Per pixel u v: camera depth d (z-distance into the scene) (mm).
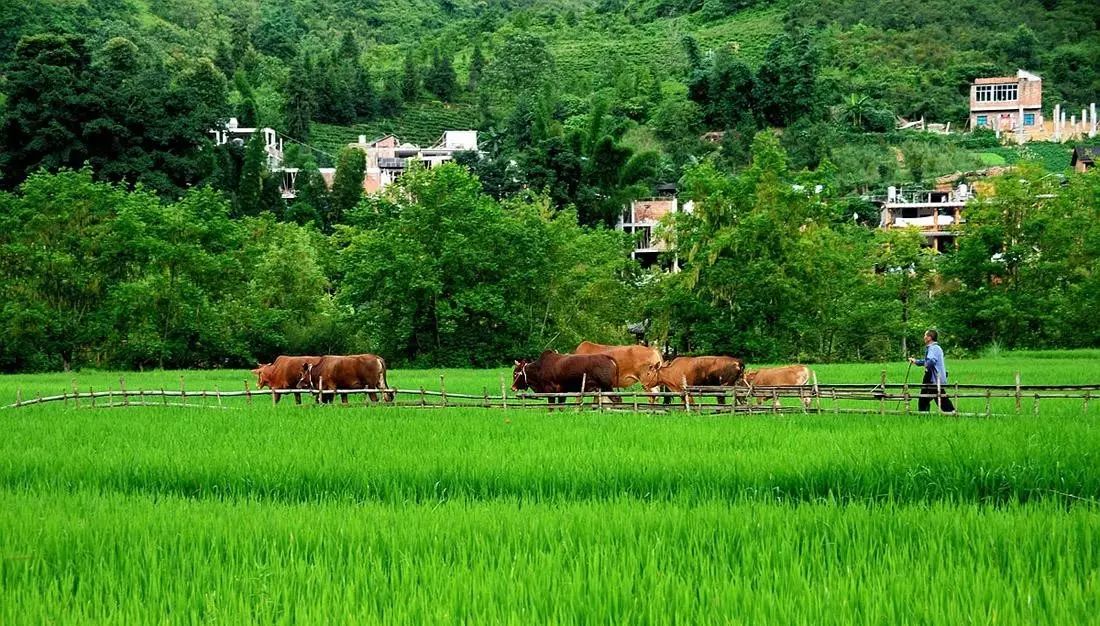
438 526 13641
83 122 105938
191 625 10148
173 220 67750
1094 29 186250
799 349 67312
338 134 175500
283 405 33375
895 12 192125
